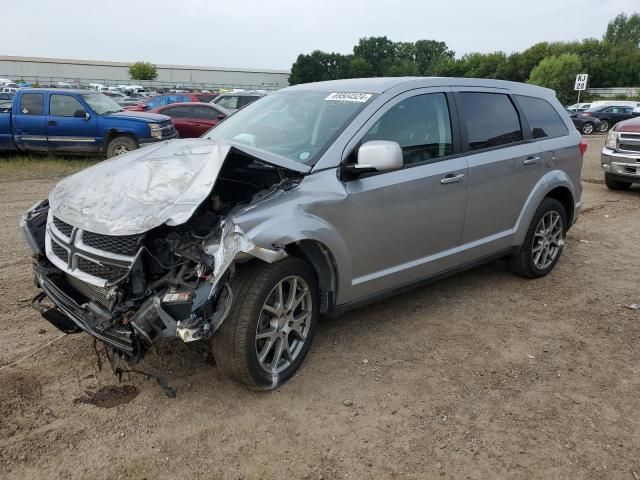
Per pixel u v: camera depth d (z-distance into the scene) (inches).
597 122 1141.1
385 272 154.7
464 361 149.5
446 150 168.4
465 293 196.7
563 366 148.3
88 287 123.0
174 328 109.7
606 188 427.5
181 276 113.3
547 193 202.4
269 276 123.6
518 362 149.8
